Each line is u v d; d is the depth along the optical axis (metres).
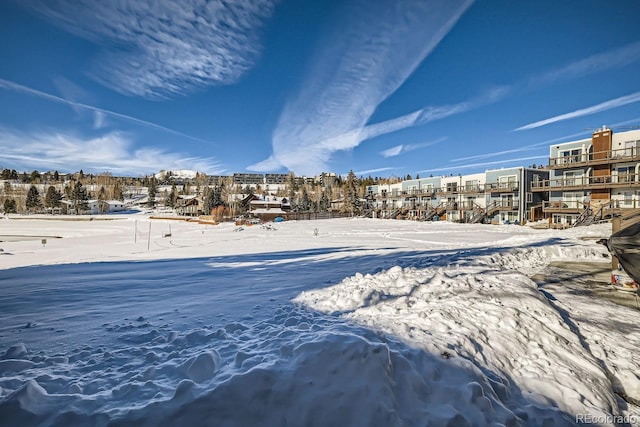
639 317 5.16
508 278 6.08
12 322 4.35
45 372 2.73
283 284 6.98
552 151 29.86
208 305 5.25
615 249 5.92
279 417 2.06
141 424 1.92
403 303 4.78
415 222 38.75
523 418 2.54
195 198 75.69
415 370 2.60
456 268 7.65
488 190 36.62
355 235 25.73
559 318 4.46
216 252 15.93
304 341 2.84
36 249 20.48
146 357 3.05
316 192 103.75
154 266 10.81
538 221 31.81
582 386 3.00
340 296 5.20
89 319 4.48
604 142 26.12
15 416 1.98
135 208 92.12
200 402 2.06
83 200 78.56
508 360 3.31
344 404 2.16
